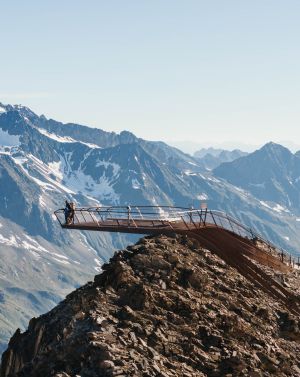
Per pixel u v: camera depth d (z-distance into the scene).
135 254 46.25
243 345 37.69
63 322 37.31
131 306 38.22
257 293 47.56
